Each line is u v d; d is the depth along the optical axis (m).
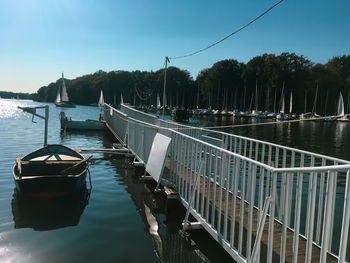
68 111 78.81
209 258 4.78
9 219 6.12
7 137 20.19
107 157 13.43
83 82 161.12
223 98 102.56
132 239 5.34
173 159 7.34
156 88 123.94
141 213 6.66
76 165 8.65
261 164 3.60
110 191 8.28
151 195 7.98
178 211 6.78
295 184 10.27
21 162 8.37
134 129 11.98
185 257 4.76
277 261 3.82
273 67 94.56
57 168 8.88
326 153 20.02
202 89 111.62
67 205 7.08
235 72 104.88
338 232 5.90
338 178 11.70
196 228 5.53
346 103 85.69
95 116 57.47
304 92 88.69
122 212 6.70
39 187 7.23
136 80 147.62
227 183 4.46
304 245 4.30
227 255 4.90
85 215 6.45
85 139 20.64
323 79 87.56
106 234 5.52
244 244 4.43
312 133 38.59
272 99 92.00
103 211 6.73
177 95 111.12
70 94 162.25
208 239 5.39
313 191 3.28
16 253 4.69
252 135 34.50
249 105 101.44
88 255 4.70
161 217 6.48
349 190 2.52
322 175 4.34
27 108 10.79
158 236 5.50
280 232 4.69
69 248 4.91
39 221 6.07
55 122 35.28
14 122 34.22
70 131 25.06
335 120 70.44
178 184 7.00
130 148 12.90
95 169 11.04
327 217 2.81
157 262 4.55
